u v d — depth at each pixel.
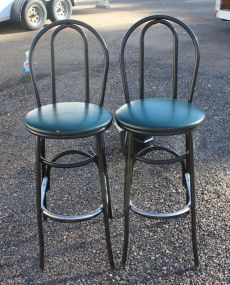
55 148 3.35
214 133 3.53
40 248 2.12
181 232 2.38
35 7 7.88
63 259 2.22
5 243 2.33
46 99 4.35
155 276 2.09
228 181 2.85
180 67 5.23
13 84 4.84
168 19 2.22
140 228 2.42
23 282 2.08
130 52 5.99
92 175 2.96
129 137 1.99
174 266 2.15
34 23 7.96
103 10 10.05
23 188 2.84
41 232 2.11
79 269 2.15
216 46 6.33
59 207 2.62
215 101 4.15
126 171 2.05
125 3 11.23
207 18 8.66
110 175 2.95
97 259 2.21
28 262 2.21
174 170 3.00
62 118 1.99
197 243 2.29
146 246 2.29
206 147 3.31
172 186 2.81
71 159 3.18
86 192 2.77
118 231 2.41
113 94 4.40
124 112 2.03
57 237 2.37
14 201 2.70
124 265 2.15
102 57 5.78
